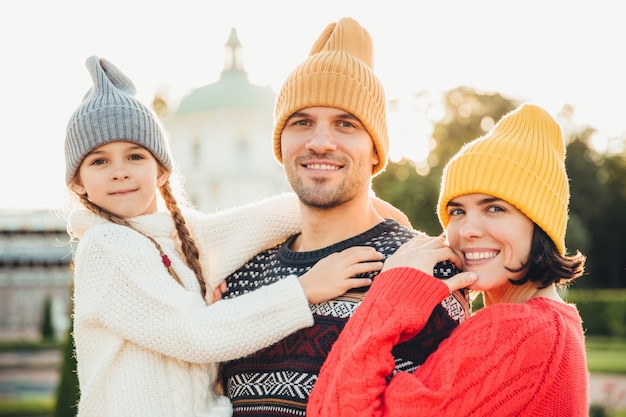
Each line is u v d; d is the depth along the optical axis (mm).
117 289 2869
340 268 2822
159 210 3338
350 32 3180
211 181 47594
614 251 48375
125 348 2883
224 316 2799
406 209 34875
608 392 12312
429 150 38875
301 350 2832
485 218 2668
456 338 2516
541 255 2619
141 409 2807
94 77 3133
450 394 2389
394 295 2590
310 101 3012
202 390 2928
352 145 3006
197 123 48281
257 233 3291
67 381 10367
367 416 2422
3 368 26859
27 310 51031
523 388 2439
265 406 2838
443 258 2699
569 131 46875
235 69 50312
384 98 3182
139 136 3037
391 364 2514
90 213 3094
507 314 2514
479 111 39062
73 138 3029
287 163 3080
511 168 2627
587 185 46250
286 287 2830
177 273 3045
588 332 31891
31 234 51656
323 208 3008
